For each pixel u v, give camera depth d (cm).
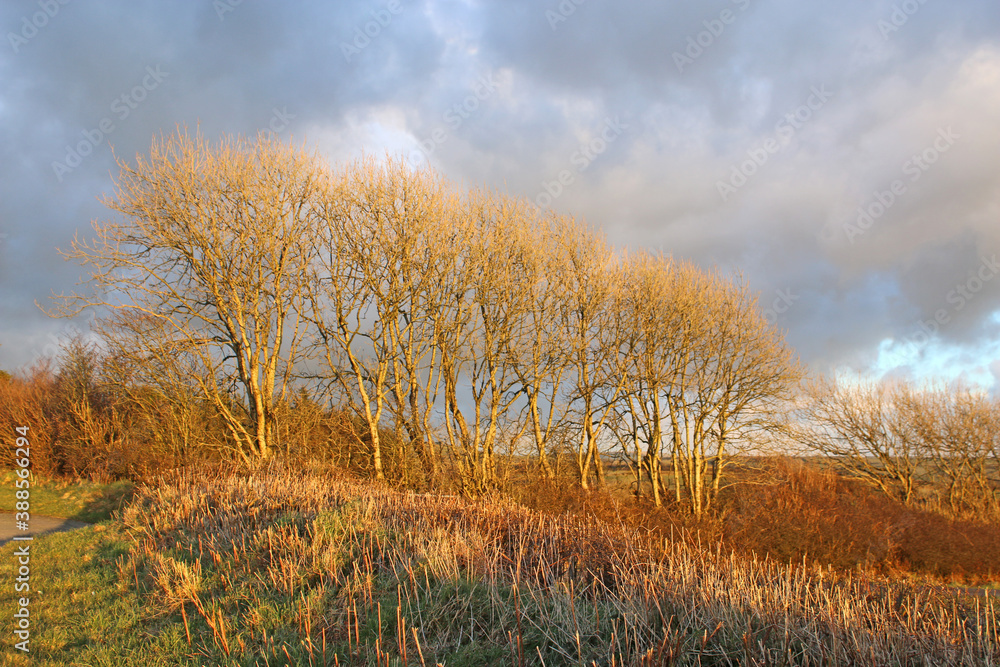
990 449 2858
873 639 553
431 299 2358
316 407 2383
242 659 577
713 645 544
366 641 585
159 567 823
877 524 2109
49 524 1602
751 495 2345
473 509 1066
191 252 2214
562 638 564
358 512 962
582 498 1991
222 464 1873
